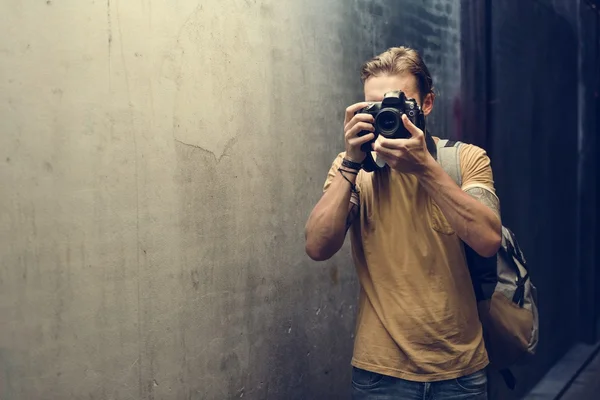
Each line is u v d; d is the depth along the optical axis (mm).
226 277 2143
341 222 1751
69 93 1646
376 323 1757
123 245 1781
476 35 3580
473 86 3586
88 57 1687
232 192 2158
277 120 2361
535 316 2240
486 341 2115
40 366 1594
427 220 1720
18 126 1546
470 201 1639
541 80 4750
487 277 1929
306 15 2504
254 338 2277
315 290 2607
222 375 2137
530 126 4484
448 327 1706
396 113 1621
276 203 2369
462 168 1772
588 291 5984
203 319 2051
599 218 6410
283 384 2432
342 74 2732
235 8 2145
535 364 4656
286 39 2395
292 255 2463
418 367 1698
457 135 3580
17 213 1545
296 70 2455
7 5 1524
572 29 5598
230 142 2143
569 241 5652
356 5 2807
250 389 2262
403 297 1713
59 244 1628
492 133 3650
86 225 1687
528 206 4441
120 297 1776
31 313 1574
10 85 1531
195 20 1990
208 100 2047
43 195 1594
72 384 1663
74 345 1665
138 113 1816
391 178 1764
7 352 1531
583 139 5938
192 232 2002
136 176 1813
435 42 3375
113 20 1745
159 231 1887
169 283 1925
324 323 2670
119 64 1763
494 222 1666
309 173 2547
